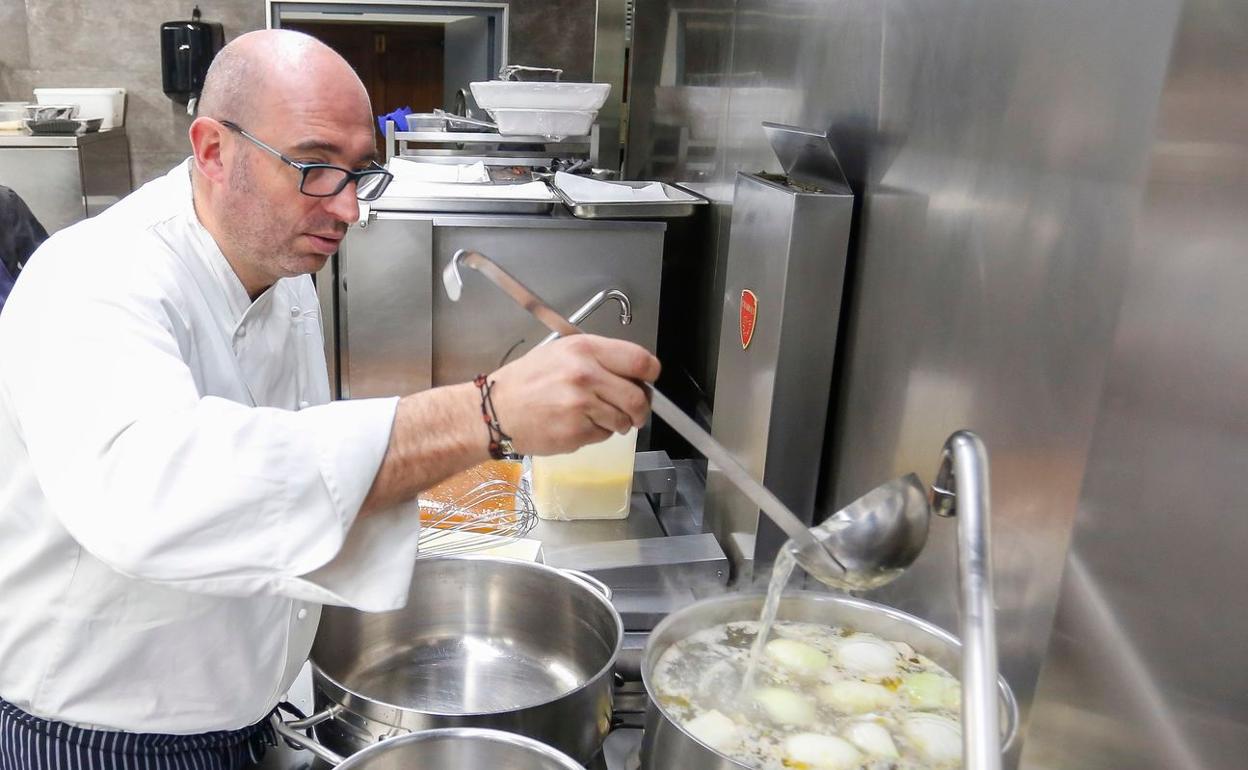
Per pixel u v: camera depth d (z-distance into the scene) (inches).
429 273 91.2
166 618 42.0
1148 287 30.7
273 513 33.0
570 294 94.0
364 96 43.3
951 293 47.8
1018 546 41.7
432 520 66.2
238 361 47.9
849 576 33.9
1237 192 27.0
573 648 53.3
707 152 99.1
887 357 55.0
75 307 36.7
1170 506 29.9
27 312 37.3
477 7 179.3
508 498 71.4
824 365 59.1
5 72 180.4
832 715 40.5
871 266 57.1
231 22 181.0
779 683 41.6
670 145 116.0
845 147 61.6
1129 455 31.7
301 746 43.1
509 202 91.9
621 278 94.0
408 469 34.5
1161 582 30.4
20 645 42.5
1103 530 33.1
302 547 33.4
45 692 42.6
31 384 35.7
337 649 52.0
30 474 40.6
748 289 63.6
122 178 181.2
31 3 177.3
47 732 43.4
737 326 65.8
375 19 178.5
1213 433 28.0
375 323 92.4
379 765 37.1
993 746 24.0
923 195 50.9
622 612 58.4
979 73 45.4
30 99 182.5
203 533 32.7
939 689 41.3
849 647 43.8
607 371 33.4
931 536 49.4
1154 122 33.3
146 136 185.8
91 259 38.9
